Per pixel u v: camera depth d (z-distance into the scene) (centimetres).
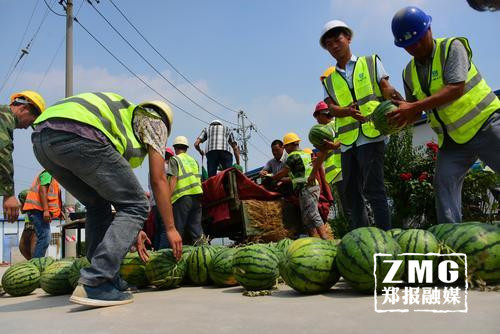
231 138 1042
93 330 243
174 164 716
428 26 414
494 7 292
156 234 793
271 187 819
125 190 336
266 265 379
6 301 429
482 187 795
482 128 402
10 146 343
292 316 254
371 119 473
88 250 393
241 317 260
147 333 230
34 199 740
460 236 323
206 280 461
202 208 808
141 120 354
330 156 751
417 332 200
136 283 471
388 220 506
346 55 531
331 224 963
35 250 738
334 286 373
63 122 324
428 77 425
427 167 873
